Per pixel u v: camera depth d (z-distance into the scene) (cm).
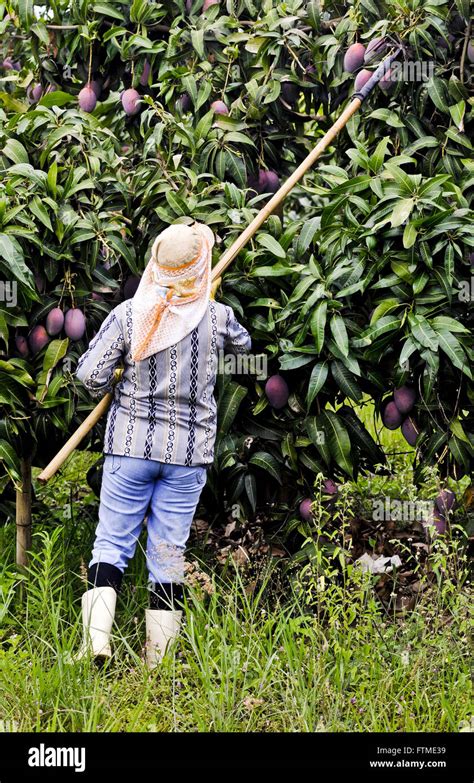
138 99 430
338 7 421
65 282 365
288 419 372
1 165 372
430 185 343
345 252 356
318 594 330
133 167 418
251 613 329
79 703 299
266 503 384
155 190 374
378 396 373
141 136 434
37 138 385
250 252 365
